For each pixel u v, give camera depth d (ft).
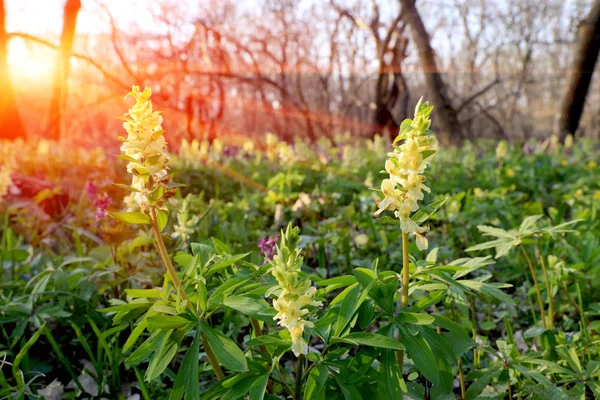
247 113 108.88
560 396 6.59
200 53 59.57
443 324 6.22
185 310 6.00
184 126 57.26
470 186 25.55
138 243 11.24
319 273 12.34
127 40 65.05
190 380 5.48
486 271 13.93
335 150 39.14
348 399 5.42
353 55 102.17
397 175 5.84
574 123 46.68
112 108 77.87
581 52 44.14
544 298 11.28
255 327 7.36
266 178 29.43
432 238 16.98
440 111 49.65
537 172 29.07
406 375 9.14
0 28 43.47
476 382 7.13
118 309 6.52
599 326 8.84
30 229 18.74
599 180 22.66
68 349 10.27
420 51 48.96
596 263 11.55
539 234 9.08
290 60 109.29
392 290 6.01
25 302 9.86
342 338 5.50
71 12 44.42
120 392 8.95
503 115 134.31
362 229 18.16
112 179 26.45
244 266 7.63
